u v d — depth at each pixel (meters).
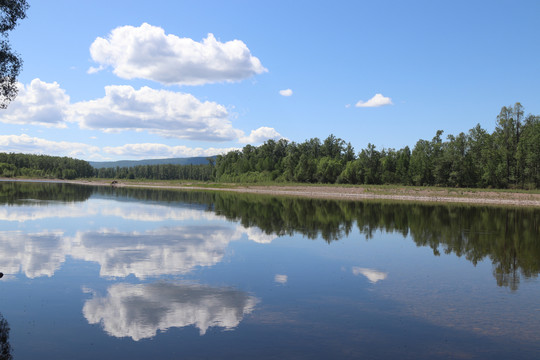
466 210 55.47
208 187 146.38
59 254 21.55
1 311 12.73
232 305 13.70
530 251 25.00
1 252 21.73
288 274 18.42
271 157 183.00
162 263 20.00
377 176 117.94
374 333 11.29
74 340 10.55
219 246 25.31
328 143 171.62
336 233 31.97
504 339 10.95
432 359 9.64
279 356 9.69
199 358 9.54
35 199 62.03
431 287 16.45
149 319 12.20
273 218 42.38
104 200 65.38
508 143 101.06
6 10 17.67
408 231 33.47
